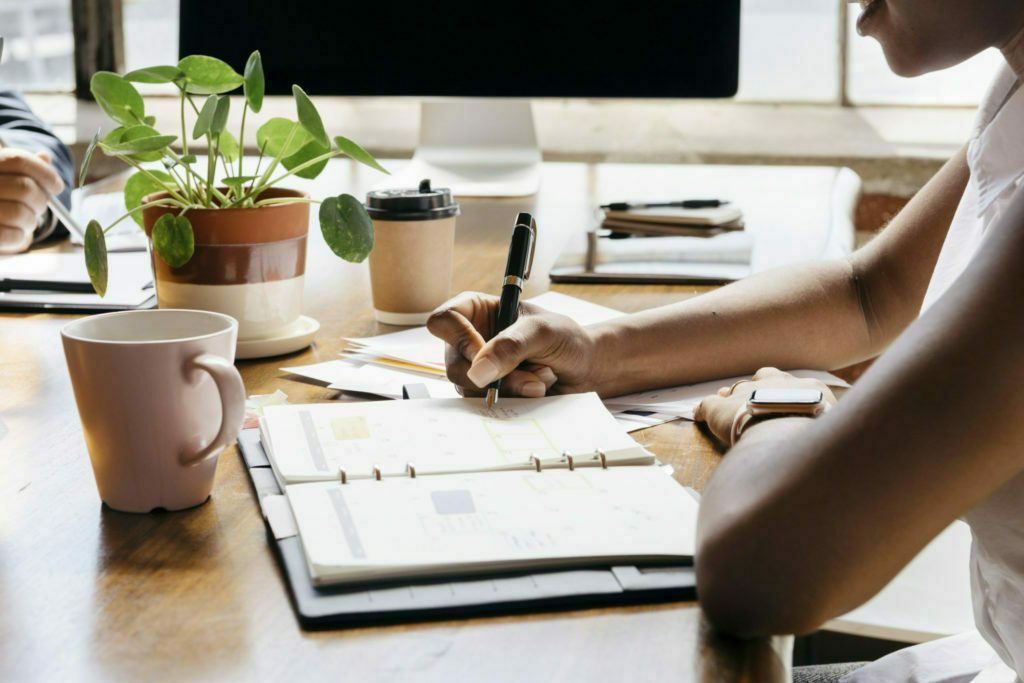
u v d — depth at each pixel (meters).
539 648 0.46
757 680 0.44
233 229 0.85
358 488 0.58
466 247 1.32
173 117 3.02
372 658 0.45
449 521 0.54
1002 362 0.44
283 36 1.62
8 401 0.78
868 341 0.93
